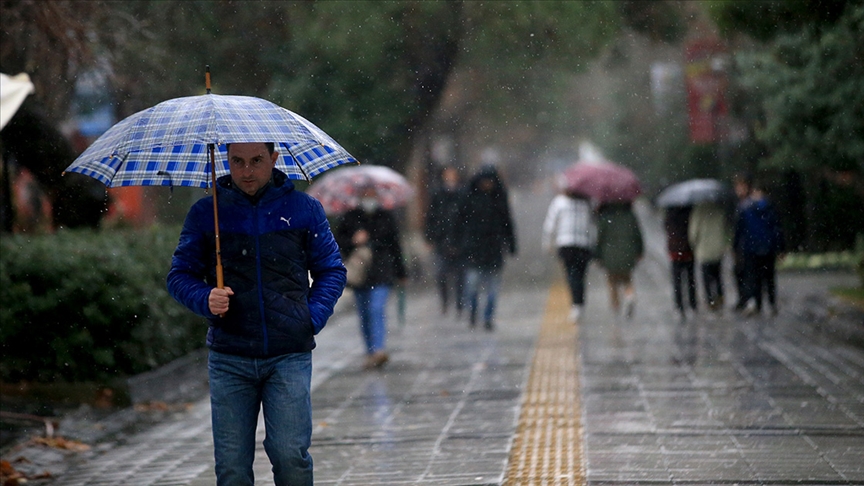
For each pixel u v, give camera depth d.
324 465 22.55
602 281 72.69
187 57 48.09
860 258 54.88
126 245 35.00
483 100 88.00
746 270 50.03
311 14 55.91
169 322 33.62
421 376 35.16
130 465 23.31
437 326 49.97
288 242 14.69
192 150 15.80
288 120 14.47
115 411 29.67
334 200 39.78
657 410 27.19
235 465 14.69
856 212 64.81
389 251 38.00
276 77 56.00
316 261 15.09
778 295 57.59
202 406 30.89
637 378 32.69
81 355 30.75
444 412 28.33
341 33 56.34
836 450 21.95
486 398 30.27
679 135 101.00
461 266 52.56
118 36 39.88
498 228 47.75
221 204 14.65
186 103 14.40
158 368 32.72
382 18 57.06
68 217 40.84
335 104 59.06
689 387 30.69
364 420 27.75
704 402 28.16
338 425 27.22
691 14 67.62
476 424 26.38
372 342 37.44
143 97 44.66
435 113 82.12
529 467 21.45
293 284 14.67
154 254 35.69
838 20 38.00
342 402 30.83
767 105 57.69
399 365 37.97
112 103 43.94
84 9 36.38
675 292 50.53
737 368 34.12
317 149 15.97
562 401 29.17
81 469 23.12
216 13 49.66
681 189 51.66
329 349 43.81
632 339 42.75
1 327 30.22
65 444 25.28
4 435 26.41
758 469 20.41
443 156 123.06
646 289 66.44
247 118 14.19
